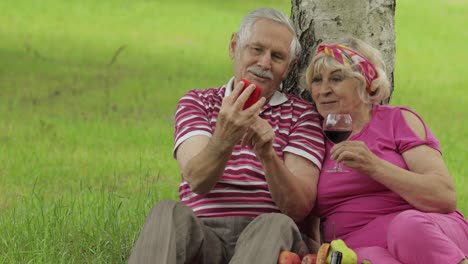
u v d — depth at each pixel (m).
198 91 5.85
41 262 6.45
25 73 18.84
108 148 12.38
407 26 27.92
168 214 5.07
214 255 5.43
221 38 25.00
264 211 5.55
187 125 5.64
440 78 21.28
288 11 28.98
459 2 31.94
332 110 5.58
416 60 23.55
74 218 7.54
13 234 7.22
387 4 6.70
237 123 5.04
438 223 5.12
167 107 15.95
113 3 28.81
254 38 5.63
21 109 15.34
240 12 29.14
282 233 5.03
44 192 9.49
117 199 8.74
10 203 9.12
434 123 15.52
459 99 18.56
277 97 5.79
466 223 5.35
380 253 5.15
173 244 4.98
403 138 5.52
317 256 4.84
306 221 5.89
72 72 19.25
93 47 22.58
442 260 4.91
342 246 4.87
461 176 11.00
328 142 5.68
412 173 5.31
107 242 6.83
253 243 5.00
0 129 13.57
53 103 16.00
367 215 5.46
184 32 25.42
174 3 29.67
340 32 6.58
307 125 5.69
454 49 25.44
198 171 5.22
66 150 12.17
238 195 5.54
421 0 31.73
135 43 23.50
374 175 5.29
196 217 5.28
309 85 5.66
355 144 5.28
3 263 6.63
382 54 6.70
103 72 19.42
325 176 5.58
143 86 17.98
